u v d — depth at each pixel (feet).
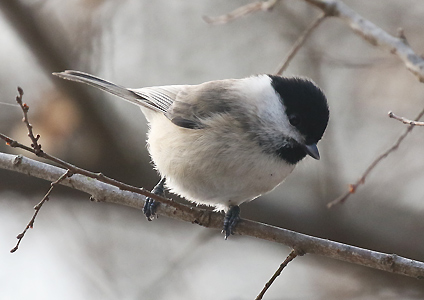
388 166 39.60
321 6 26.91
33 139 18.22
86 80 27.25
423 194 38.75
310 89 24.40
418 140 40.09
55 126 37.58
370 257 21.49
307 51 41.32
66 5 40.96
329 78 42.88
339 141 41.50
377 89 41.96
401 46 25.38
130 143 39.55
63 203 40.86
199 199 25.66
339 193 38.24
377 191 38.75
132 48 44.93
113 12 42.68
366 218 37.73
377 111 41.86
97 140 38.47
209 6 46.21
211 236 36.58
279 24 43.65
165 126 25.53
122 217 41.47
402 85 41.55
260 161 23.81
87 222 40.98
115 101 40.47
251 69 44.83
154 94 26.94
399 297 35.65
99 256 39.70
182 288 38.65
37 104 38.27
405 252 36.60
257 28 45.50
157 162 25.81
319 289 37.76
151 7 45.57
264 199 38.06
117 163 39.04
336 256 21.90
